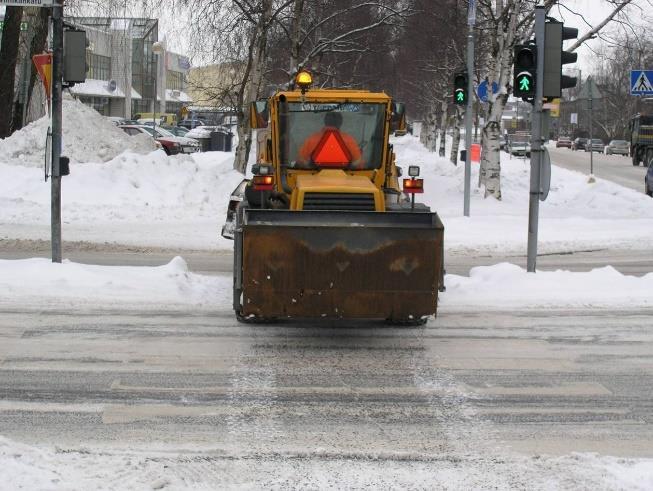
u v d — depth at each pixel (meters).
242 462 6.97
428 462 7.03
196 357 10.16
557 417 8.26
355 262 10.30
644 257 20.25
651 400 8.80
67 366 9.66
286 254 10.27
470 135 26.67
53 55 14.41
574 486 6.43
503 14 31.22
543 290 14.24
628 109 112.50
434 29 37.72
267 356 10.28
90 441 7.43
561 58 14.99
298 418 8.12
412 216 10.51
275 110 12.48
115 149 36.47
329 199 11.44
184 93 93.12
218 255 19.11
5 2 13.80
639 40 29.69
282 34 34.94
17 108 41.41
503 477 6.66
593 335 11.50
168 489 6.31
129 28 38.94
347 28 33.41
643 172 61.34
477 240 22.23
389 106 12.55
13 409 8.24
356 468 6.87
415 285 10.38
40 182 27.94
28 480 6.29
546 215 28.95
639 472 6.71
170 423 7.93
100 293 13.27
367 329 11.73
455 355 10.45
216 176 29.67
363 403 8.60
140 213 25.70
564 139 117.69
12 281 13.63
